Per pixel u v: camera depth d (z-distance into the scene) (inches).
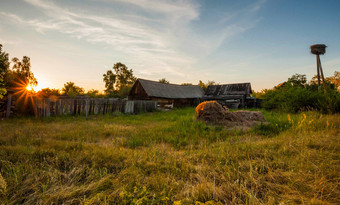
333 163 112.1
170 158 134.3
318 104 446.3
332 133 184.7
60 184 96.8
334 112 378.9
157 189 90.5
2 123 338.6
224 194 86.1
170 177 105.1
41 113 464.1
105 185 95.0
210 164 127.0
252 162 121.5
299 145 149.5
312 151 133.4
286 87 629.9
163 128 293.9
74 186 94.3
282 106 528.4
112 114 570.6
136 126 342.6
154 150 160.1
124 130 289.7
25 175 104.7
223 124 286.8
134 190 84.4
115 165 123.2
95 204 75.4
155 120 450.9
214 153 149.0
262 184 95.2
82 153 144.3
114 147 179.0
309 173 101.3
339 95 420.8
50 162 127.7
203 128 266.7
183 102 1119.6
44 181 99.6
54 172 107.0
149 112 711.1
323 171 101.2
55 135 235.1
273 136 225.3
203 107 311.7
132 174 107.0
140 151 161.8
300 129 215.8
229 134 240.2
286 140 170.1
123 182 98.3
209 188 88.0
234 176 102.4
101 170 116.5
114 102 599.8
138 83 1053.8
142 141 213.3
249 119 314.0
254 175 103.3
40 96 493.7
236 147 160.6
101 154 142.0
